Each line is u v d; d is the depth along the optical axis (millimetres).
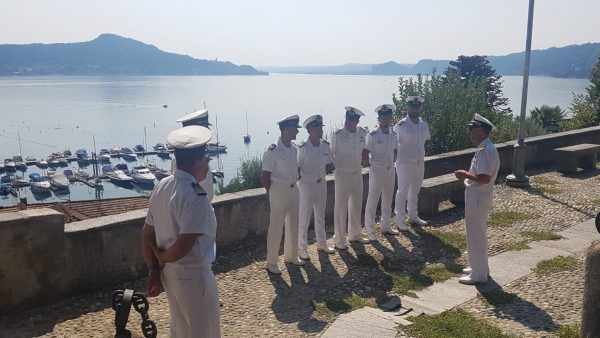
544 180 11414
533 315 4957
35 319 4895
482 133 5723
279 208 6195
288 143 6289
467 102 14672
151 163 94875
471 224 5797
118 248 5711
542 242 7316
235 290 5715
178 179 3207
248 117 177750
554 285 5707
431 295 5562
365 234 7930
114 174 82000
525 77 10484
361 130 7258
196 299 3223
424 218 8766
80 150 99375
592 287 3736
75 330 4688
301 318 5012
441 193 8906
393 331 4609
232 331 4723
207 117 5207
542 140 13094
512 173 11086
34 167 93875
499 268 6305
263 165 6160
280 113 189250
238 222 7055
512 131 16141
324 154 6840
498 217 8539
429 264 6562
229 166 86375
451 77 15039
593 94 20766
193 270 3211
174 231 3170
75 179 82938
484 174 5605
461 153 11312
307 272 6312
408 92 14609
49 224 5125
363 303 5348
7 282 4898
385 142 7492
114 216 5926
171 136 3324
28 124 156875
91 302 5312
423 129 7996
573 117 20797
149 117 178750
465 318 4875
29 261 5027
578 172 12328
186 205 3092
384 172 7500
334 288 5797
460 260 6691
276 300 5449
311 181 6793
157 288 3311
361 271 6324
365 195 9242
